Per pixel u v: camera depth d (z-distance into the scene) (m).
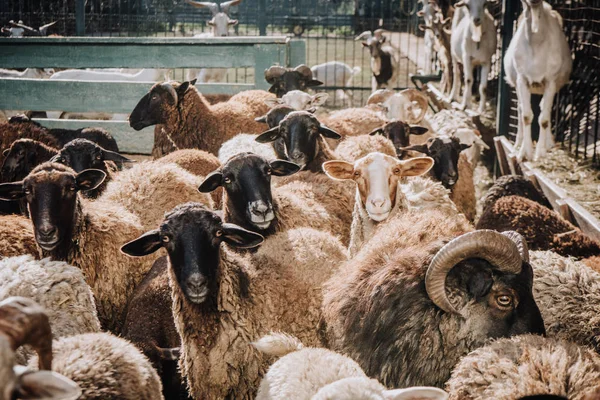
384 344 3.84
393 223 4.27
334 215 5.06
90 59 7.44
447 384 3.64
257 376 4.14
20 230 4.70
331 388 3.34
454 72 10.59
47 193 4.54
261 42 7.43
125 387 3.57
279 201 4.85
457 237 3.73
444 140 6.35
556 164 6.98
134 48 7.42
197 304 4.12
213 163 5.70
